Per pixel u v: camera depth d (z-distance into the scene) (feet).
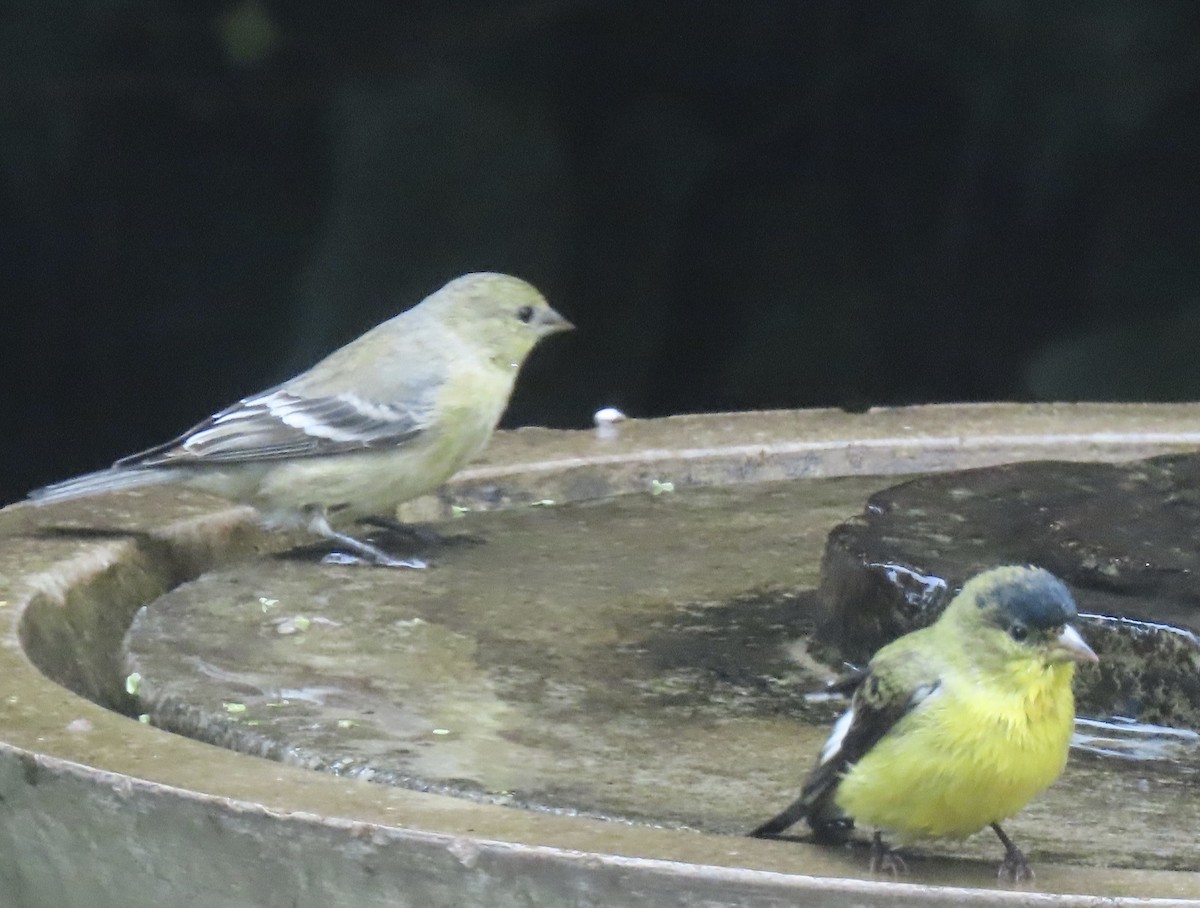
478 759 21.62
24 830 19.40
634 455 34.88
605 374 64.49
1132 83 60.23
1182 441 35.47
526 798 20.30
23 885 19.72
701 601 28.35
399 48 62.59
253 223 65.46
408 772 21.06
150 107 64.54
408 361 33.30
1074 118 61.67
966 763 17.44
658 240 65.16
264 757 21.90
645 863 16.70
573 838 17.24
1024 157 63.00
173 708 23.49
